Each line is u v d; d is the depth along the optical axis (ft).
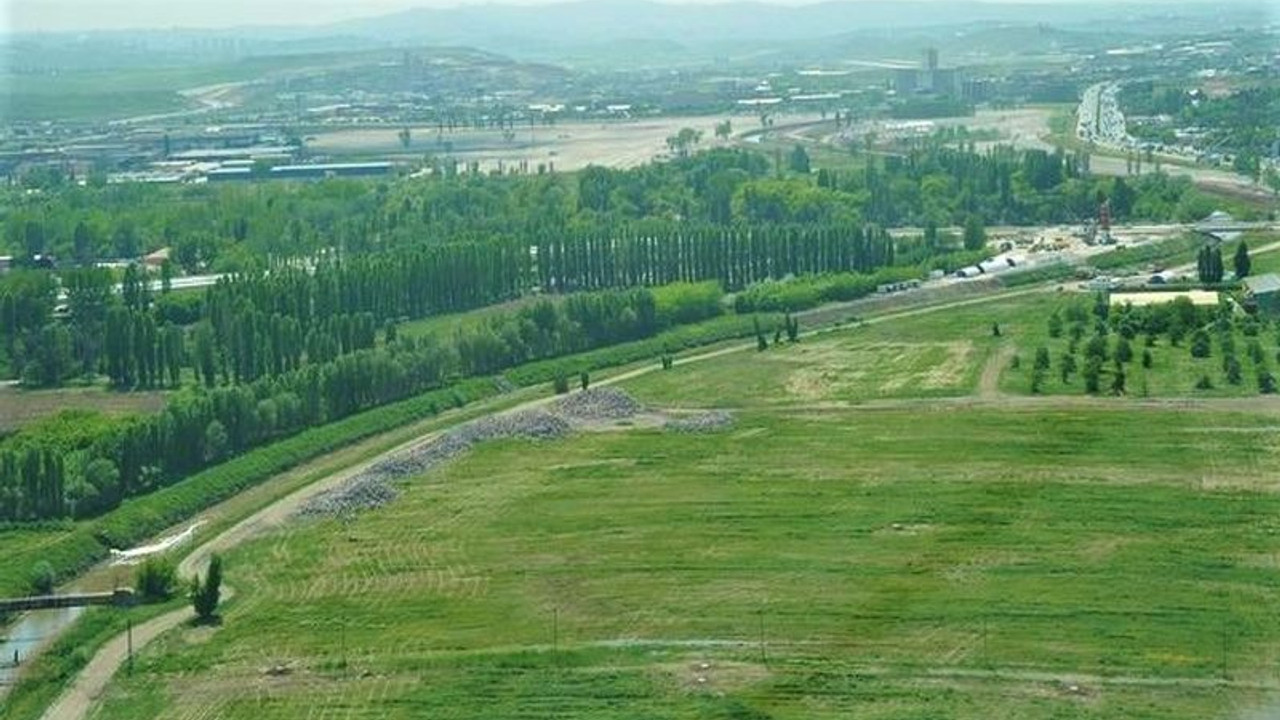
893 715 618.44
